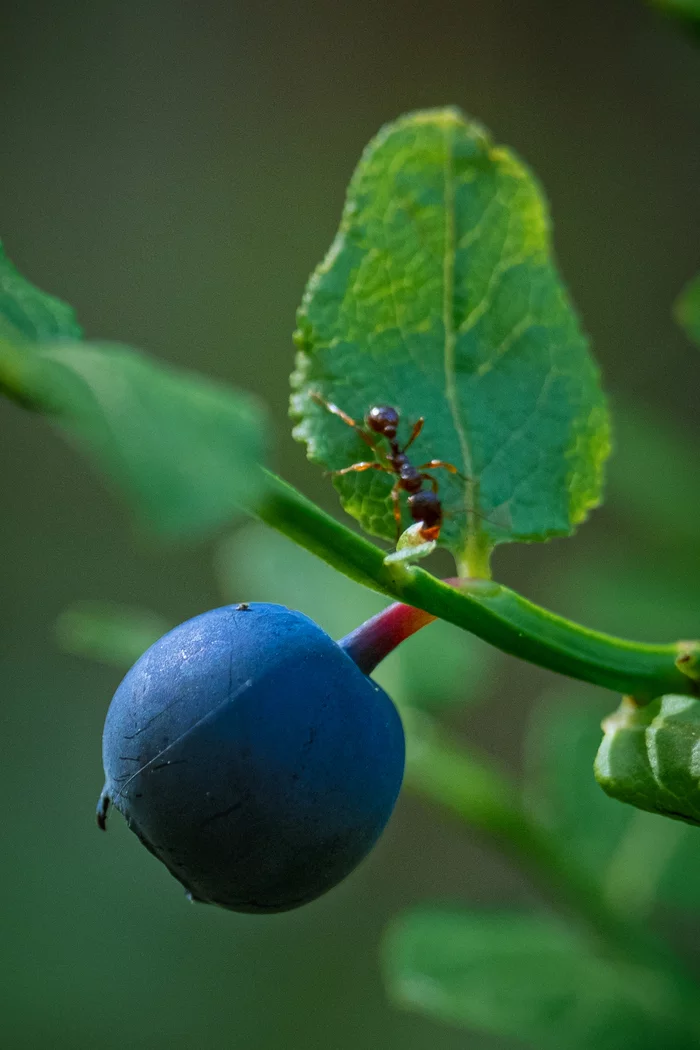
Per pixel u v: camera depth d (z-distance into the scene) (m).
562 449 0.16
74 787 0.39
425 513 0.16
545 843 0.18
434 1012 0.18
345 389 0.16
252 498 0.15
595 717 0.18
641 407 0.19
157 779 0.16
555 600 0.19
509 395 0.16
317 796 0.16
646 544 0.19
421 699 0.18
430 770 0.18
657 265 0.39
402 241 0.16
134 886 0.37
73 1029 0.34
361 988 0.35
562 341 0.16
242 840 0.16
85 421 0.15
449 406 0.16
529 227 0.16
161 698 0.16
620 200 0.40
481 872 0.37
